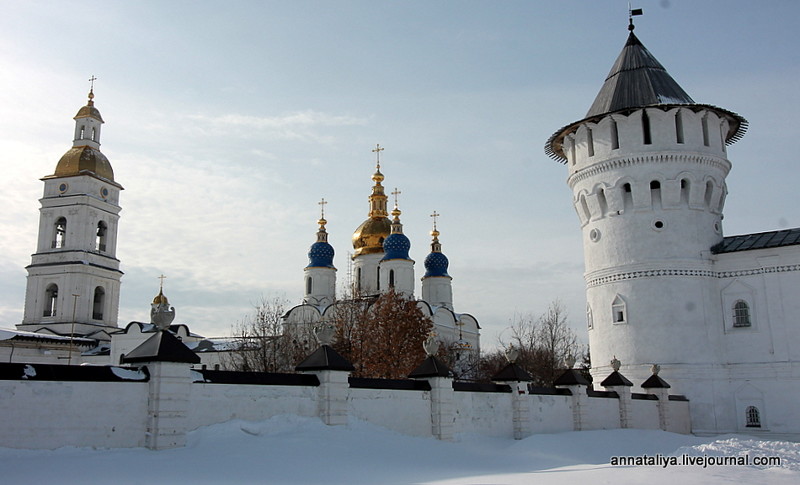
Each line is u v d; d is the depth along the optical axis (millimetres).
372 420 21500
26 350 63531
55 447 14656
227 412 17859
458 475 16125
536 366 68562
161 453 15492
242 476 14156
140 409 16078
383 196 78688
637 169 40906
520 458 21766
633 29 45438
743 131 45344
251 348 54562
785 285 37688
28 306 71312
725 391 38594
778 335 37469
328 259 72938
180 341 17000
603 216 42438
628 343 40344
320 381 20219
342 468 15953
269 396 18891
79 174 73250
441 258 73938
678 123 41594
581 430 30750
